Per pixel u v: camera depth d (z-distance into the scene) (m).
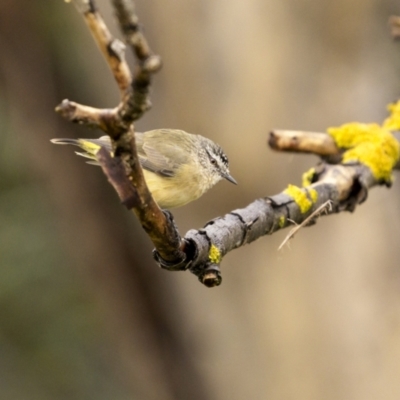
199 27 11.09
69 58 13.16
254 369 11.72
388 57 12.02
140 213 4.96
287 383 11.49
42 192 14.88
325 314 11.44
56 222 14.86
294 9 11.13
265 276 11.63
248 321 11.75
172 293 13.22
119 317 13.92
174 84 11.31
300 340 11.46
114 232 13.59
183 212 11.63
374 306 11.38
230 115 11.15
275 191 11.27
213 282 5.78
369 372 11.23
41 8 13.04
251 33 11.03
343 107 11.30
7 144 14.59
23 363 15.15
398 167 9.12
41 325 15.20
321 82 11.32
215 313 12.11
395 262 11.56
